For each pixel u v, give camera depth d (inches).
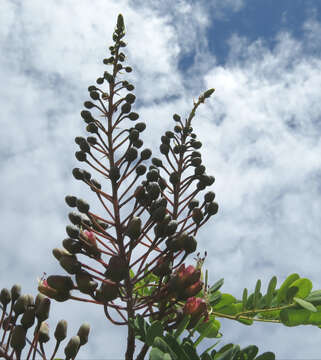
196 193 10.4
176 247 8.3
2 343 7.2
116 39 11.4
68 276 8.3
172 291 8.2
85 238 8.6
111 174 8.8
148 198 8.6
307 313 8.6
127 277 8.3
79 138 9.9
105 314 8.1
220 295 9.9
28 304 7.6
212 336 9.6
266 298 9.1
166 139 11.6
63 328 7.6
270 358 7.1
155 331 7.2
